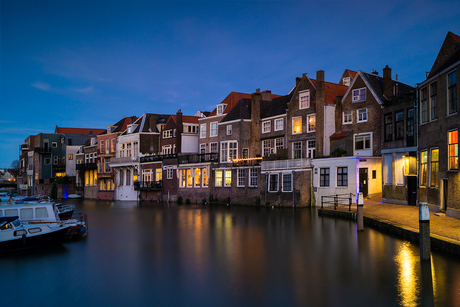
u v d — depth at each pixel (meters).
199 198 48.69
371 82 34.97
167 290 12.34
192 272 14.19
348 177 31.84
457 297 10.49
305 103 39.78
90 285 13.21
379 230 20.25
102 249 19.00
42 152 86.69
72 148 86.19
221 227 24.70
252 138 46.03
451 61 19.47
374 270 13.27
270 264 14.78
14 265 16.11
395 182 27.89
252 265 14.77
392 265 13.58
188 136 56.91
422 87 23.41
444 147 20.02
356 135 35.00
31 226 19.91
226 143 47.22
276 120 44.03
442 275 12.02
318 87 37.22
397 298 10.73
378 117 33.12
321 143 36.78
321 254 15.93
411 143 26.94
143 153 60.53
